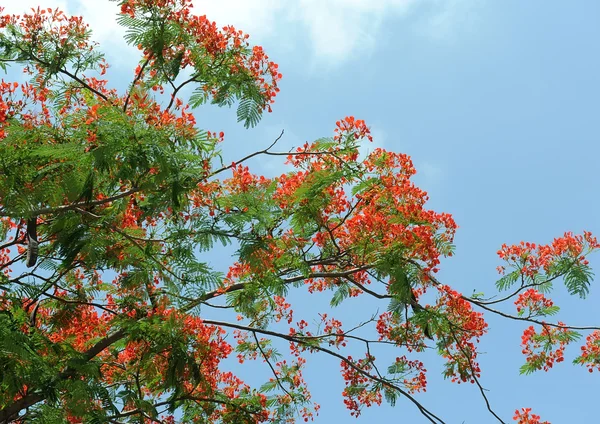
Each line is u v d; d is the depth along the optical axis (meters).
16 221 8.41
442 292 8.52
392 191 8.14
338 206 8.44
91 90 9.66
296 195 7.98
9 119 7.24
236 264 9.08
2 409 7.44
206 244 7.47
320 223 8.25
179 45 8.63
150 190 6.66
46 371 7.07
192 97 9.02
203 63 8.65
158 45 8.32
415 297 8.80
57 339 9.02
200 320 8.02
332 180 7.91
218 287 7.69
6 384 6.82
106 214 7.73
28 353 6.71
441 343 9.22
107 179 6.66
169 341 7.61
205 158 7.04
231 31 8.79
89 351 8.34
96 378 7.72
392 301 8.23
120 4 8.28
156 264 7.85
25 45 9.50
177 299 7.78
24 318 7.59
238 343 11.22
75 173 6.36
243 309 9.03
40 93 9.58
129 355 8.44
